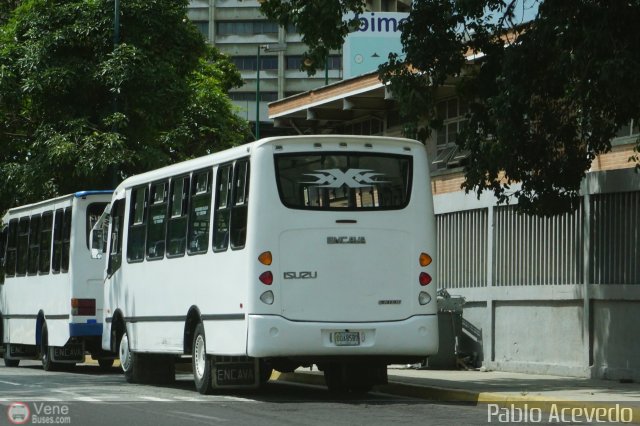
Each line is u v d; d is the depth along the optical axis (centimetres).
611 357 2070
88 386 2092
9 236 3073
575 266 2178
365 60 4309
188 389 2017
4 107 3462
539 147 1953
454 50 1959
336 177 1744
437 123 2003
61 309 2634
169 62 3578
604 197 2114
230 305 1767
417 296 1755
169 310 2000
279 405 1670
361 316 1727
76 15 3494
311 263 1717
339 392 1962
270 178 1717
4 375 2488
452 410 1617
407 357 1758
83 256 2586
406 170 1778
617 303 2067
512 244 2364
